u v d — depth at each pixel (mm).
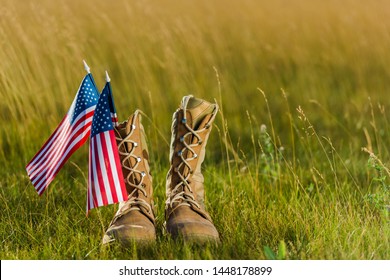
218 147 13102
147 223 7938
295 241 8125
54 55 13492
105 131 7523
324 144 13445
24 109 12422
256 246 7945
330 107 16281
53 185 10281
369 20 20672
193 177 8336
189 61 16469
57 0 16062
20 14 14484
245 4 23078
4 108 12719
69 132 8141
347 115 15023
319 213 8867
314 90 17016
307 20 22000
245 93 16797
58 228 8586
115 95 14258
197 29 17656
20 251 8062
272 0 23391
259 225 8516
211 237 7711
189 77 15531
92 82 8180
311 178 11102
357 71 18734
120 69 15078
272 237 8242
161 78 16016
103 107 7551
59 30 14742
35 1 15648
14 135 12125
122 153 8141
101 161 7473
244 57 19203
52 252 8031
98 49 15305
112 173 7445
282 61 19250
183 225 7758
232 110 15172
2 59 12367
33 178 8430
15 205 9602
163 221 8695
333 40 20438
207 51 17547
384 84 18016
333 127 14812
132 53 15203
